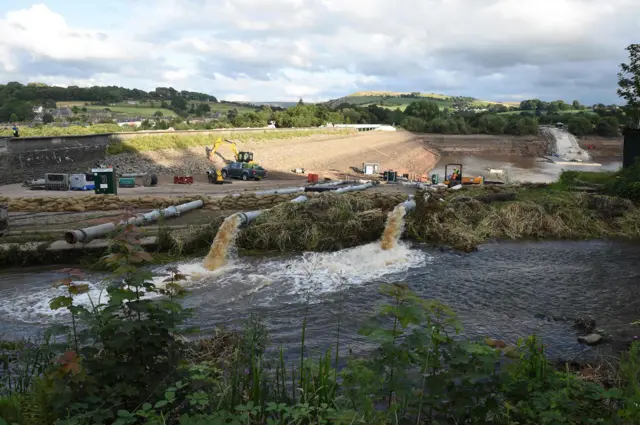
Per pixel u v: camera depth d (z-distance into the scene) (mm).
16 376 6328
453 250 17031
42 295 11773
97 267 13859
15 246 14281
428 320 4422
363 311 10883
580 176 28969
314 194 24266
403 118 180750
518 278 13703
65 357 4082
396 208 18500
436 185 40062
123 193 31734
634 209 21469
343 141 99750
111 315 4535
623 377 6473
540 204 20938
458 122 159375
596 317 10719
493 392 4305
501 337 9469
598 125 162750
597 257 16250
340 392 5000
